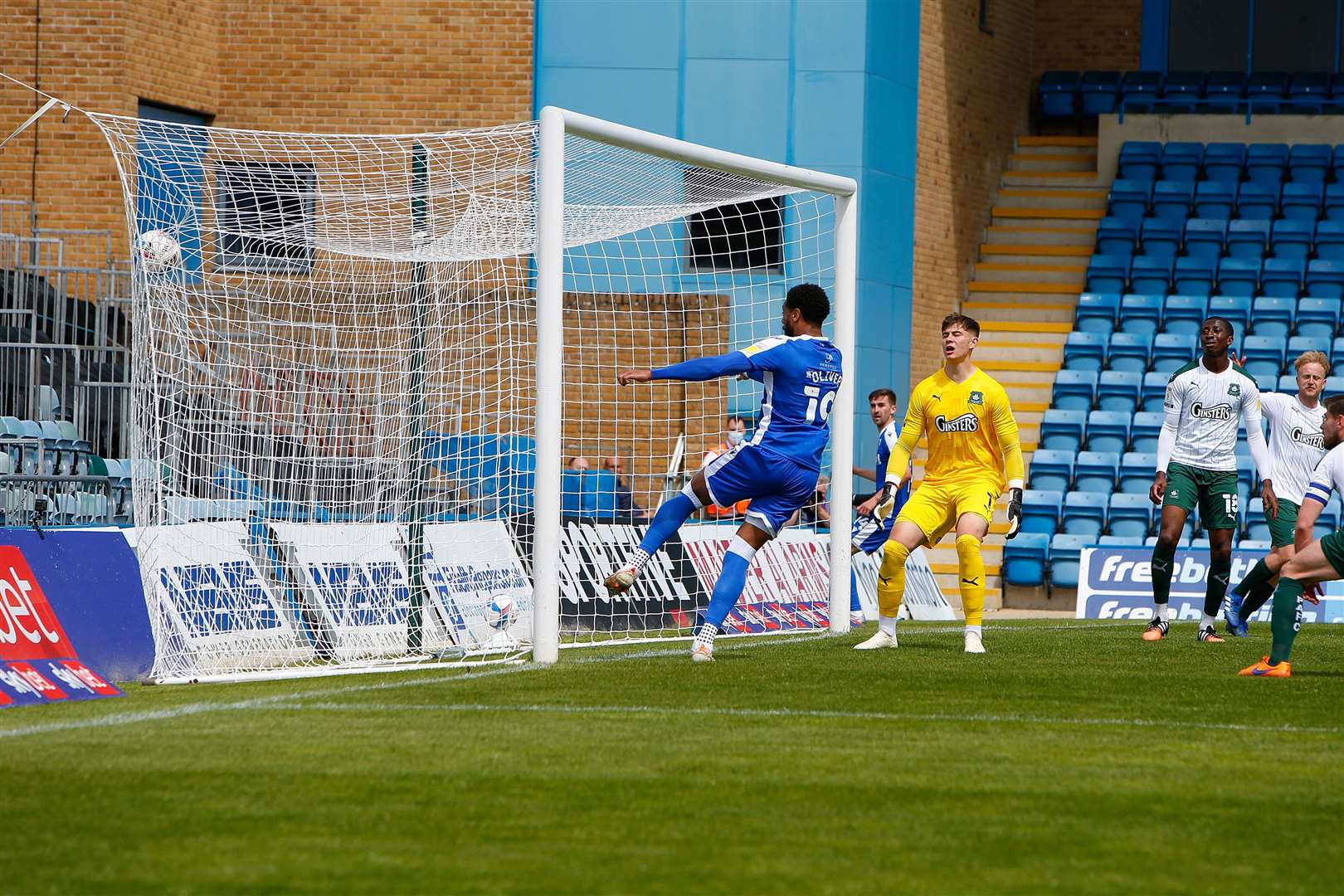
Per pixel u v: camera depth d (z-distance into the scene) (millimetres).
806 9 69688
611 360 58438
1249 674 30297
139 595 31312
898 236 72312
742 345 61938
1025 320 78562
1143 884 14242
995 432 34844
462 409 44500
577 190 41250
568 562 42625
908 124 73188
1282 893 13977
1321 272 78625
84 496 49625
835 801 17766
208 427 36031
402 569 36969
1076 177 85812
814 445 33188
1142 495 67312
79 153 69000
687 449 58156
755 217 63000
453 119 71375
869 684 28312
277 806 17250
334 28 71812
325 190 39406
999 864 14906
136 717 24281
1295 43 95188
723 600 33031
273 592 34219
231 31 72188
